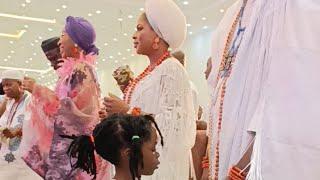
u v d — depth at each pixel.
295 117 0.81
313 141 0.79
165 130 2.19
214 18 12.04
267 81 0.88
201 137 2.65
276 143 0.83
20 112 3.81
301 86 0.82
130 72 4.16
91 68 2.65
